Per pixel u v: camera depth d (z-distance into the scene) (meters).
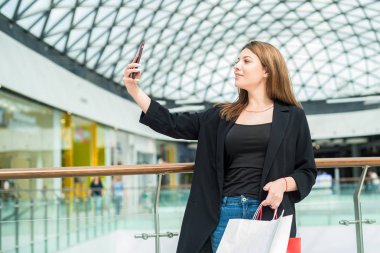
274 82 3.02
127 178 29.84
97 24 22.88
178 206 13.62
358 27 32.66
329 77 39.47
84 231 8.23
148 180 32.31
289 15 31.06
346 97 40.41
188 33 30.30
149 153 38.56
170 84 37.56
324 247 6.06
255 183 2.77
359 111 37.72
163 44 30.20
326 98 40.38
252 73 3.01
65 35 21.61
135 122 32.44
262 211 2.67
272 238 2.36
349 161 3.60
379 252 5.46
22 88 17.55
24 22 18.39
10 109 18.66
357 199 3.80
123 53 27.67
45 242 6.98
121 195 14.52
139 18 25.14
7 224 6.21
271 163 2.74
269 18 31.30
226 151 2.87
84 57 24.69
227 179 2.84
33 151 20.66
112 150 29.98
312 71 39.22
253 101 3.04
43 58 20.30
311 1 28.92
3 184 17.05
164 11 25.81
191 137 3.12
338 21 32.03
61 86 21.58
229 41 34.03
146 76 34.22
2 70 16.17
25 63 18.28
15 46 17.80
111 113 28.00
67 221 7.17
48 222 6.70
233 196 2.77
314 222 9.11
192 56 34.44
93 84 26.16
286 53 37.62
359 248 3.76
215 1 26.91
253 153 2.82
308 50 37.09
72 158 24.66
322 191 11.51
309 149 2.90
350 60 37.69
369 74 38.72
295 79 39.94
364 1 28.58
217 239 2.75
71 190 14.29
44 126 21.70
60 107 21.08
